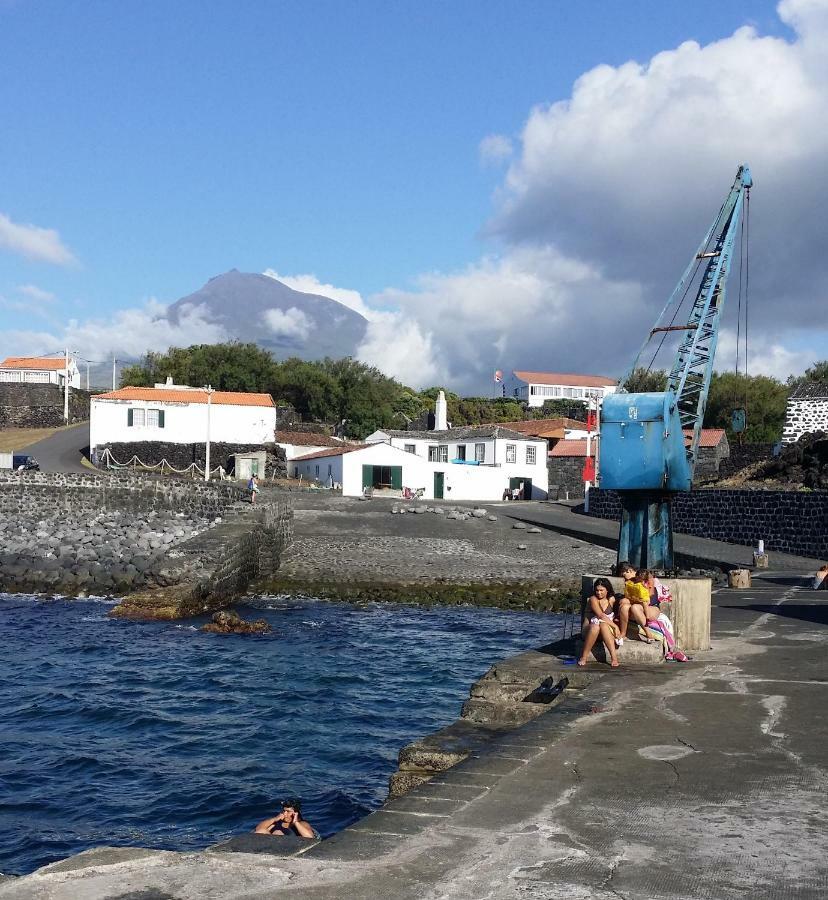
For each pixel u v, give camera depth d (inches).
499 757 380.5
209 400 2699.3
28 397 3981.3
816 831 287.1
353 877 246.4
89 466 2888.8
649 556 725.9
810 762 372.2
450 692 964.0
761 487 2217.0
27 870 510.9
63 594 1657.2
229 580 1611.7
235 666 1066.1
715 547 1873.8
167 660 1094.4
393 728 823.7
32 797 629.0
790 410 2532.0
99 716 839.1
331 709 882.1
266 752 741.3
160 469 2874.0
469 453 3181.6
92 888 237.0
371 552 1862.7
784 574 1508.4
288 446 3248.0
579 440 3280.0
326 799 633.0
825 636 768.3
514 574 1717.5
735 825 292.7
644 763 370.9
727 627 836.6
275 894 233.6
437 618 1461.6
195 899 229.9
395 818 300.7
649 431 714.8
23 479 1948.8
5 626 1321.4
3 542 1814.7
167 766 700.7
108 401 2982.3
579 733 423.2
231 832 574.2
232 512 1836.9
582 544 1964.8
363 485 2824.8
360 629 1348.4
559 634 1321.4
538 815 303.3
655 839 279.0
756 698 503.2
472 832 285.7
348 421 4232.3
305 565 1777.8
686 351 1197.1
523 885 241.4
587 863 258.4
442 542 1943.9
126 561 1706.4
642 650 617.3
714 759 377.1
